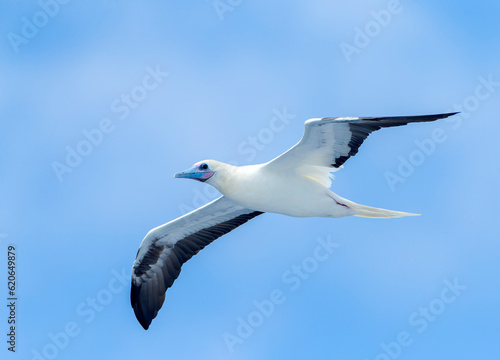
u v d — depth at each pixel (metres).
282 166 15.96
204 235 18.38
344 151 15.60
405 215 16.16
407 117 14.43
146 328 18.33
